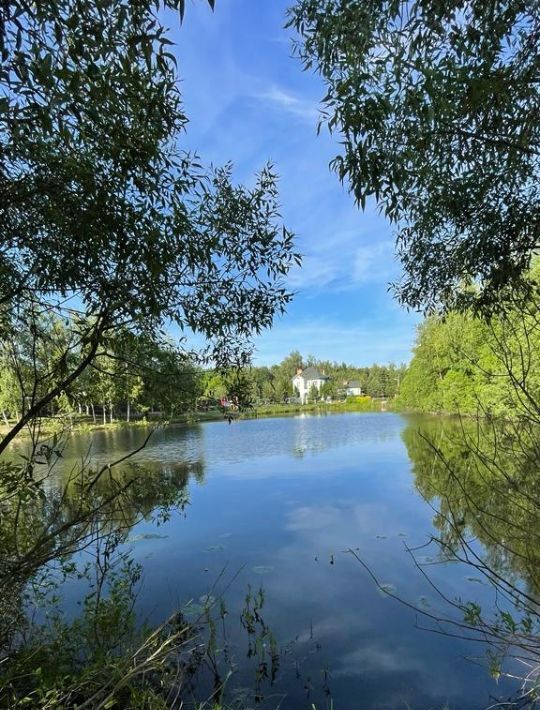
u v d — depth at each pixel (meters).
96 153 2.65
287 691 3.83
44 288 3.19
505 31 2.20
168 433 29.11
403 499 9.84
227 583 6.03
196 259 3.65
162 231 3.15
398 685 3.89
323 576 6.18
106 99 2.19
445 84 2.23
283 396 74.69
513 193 3.25
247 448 20.08
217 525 8.53
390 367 84.94
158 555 7.03
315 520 8.74
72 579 5.79
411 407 40.19
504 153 2.89
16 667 2.95
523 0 2.09
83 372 3.87
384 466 14.03
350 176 2.40
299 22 2.48
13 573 2.95
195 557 6.93
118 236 2.89
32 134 2.32
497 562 5.49
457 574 5.84
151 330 4.05
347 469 13.89
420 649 4.42
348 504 9.77
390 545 7.18
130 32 1.83
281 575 6.26
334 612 5.20
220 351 4.58
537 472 3.10
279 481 12.59
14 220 2.83
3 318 3.19
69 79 1.84
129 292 3.26
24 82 1.77
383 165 2.40
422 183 3.06
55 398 3.56
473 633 4.62
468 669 4.10
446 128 2.59
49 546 3.38
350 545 7.30
